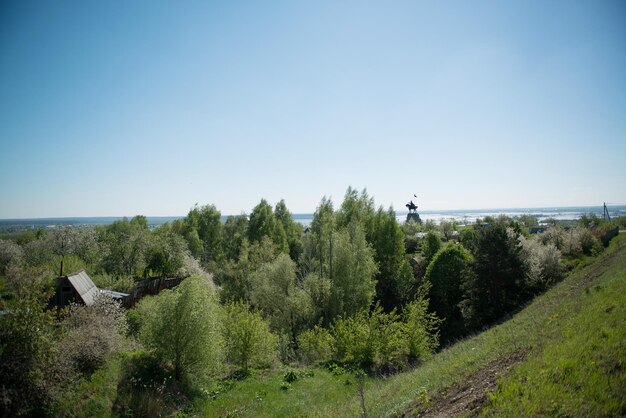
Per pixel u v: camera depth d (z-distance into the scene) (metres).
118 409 13.12
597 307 11.53
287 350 24.56
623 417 5.81
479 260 31.55
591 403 6.33
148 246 41.16
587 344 8.36
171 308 16.48
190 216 68.62
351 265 33.34
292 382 17.72
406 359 21.36
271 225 57.88
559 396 6.86
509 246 31.45
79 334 15.14
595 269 25.89
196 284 17.41
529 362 9.01
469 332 31.20
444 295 36.62
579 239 47.56
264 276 33.78
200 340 16.42
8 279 23.34
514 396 7.64
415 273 45.59
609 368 7.07
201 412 14.41
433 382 11.91
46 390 11.90
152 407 13.58
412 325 22.12
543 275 36.31
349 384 17.27
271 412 14.26
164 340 16.22
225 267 43.09
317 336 24.31
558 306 16.09
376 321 21.80
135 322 22.55
